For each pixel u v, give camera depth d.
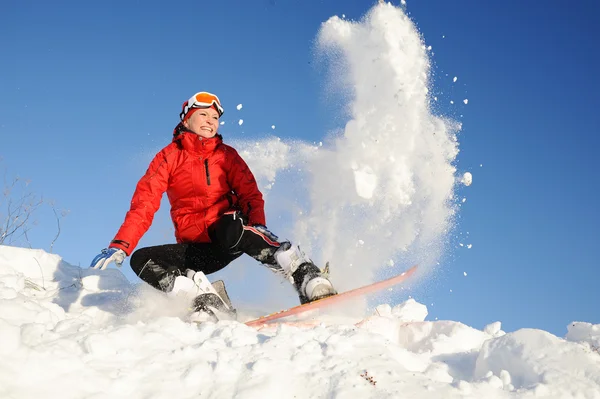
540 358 2.47
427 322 3.34
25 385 2.05
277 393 2.12
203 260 4.04
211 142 4.01
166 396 2.13
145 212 3.74
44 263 4.68
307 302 3.66
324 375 2.23
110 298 4.15
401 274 3.82
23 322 2.65
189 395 2.15
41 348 2.22
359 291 3.65
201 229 3.99
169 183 4.03
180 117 4.14
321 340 2.57
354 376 2.20
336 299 3.58
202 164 4.00
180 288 3.56
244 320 3.77
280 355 2.38
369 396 2.07
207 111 4.02
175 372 2.27
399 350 2.54
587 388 2.27
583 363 2.41
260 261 3.90
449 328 3.21
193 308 3.50
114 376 2.19
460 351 3.02
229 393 2.12
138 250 3.80
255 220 3.96
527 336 2.61
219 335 2.64
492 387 2.23
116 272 4.90
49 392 2.05
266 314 3.95
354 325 3.34
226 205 4.04
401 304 3.95
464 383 2.19
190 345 2.53
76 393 2.07
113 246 3.54
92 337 2.36
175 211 4.07
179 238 4.07
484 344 2.69
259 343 2.54
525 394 2.22
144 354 2.40
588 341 2.88
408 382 2.18
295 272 3.75
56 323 2.76
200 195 4.01
